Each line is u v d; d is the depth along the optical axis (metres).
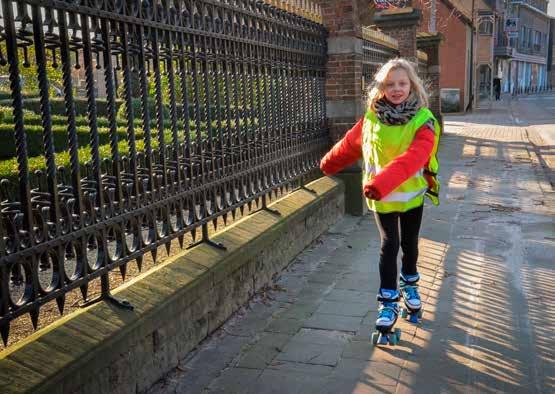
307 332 4.14
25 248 2.71
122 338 3.07
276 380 3.47
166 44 3.90
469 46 33.66
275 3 5.94
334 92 7.72
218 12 4.65
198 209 4.49
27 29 2.85
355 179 7.69
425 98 3.72
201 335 3.97
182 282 3.78
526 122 25.09
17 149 2.71
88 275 3.12
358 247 6.29
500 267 5.52
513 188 9.71
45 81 2.84
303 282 5.23
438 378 3.44
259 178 5.53
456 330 4.11
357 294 4.88
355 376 3.48
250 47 5.25
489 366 3.58
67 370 2.67
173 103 3.98
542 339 3.96
